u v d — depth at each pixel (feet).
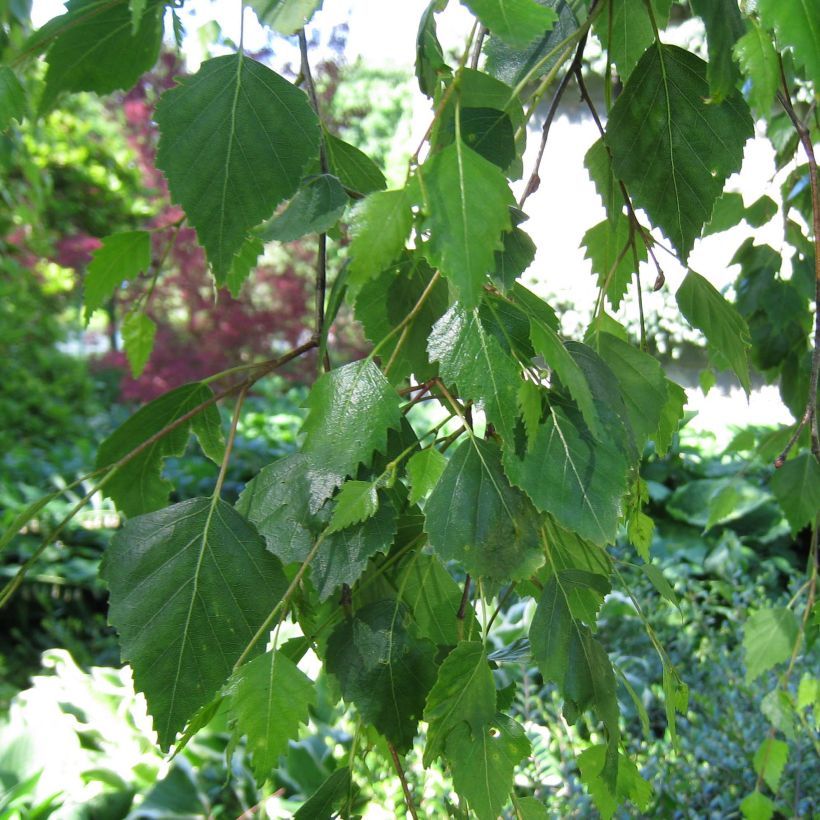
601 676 0.83
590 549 0.96
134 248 1.02
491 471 0.80
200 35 1.21
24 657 5.42
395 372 0.99
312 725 3.02
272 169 0.77
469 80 0.86
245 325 8.82
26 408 8.27
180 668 0.80
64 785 2.70
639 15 1.06
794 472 1.59
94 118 10.30
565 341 0.87
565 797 2.70
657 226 0.95
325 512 0.84
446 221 0.72
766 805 1.77
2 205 6.63
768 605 4.33
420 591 0.99
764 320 1.89
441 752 0.83
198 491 6.37
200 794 2.65
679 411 1.10
